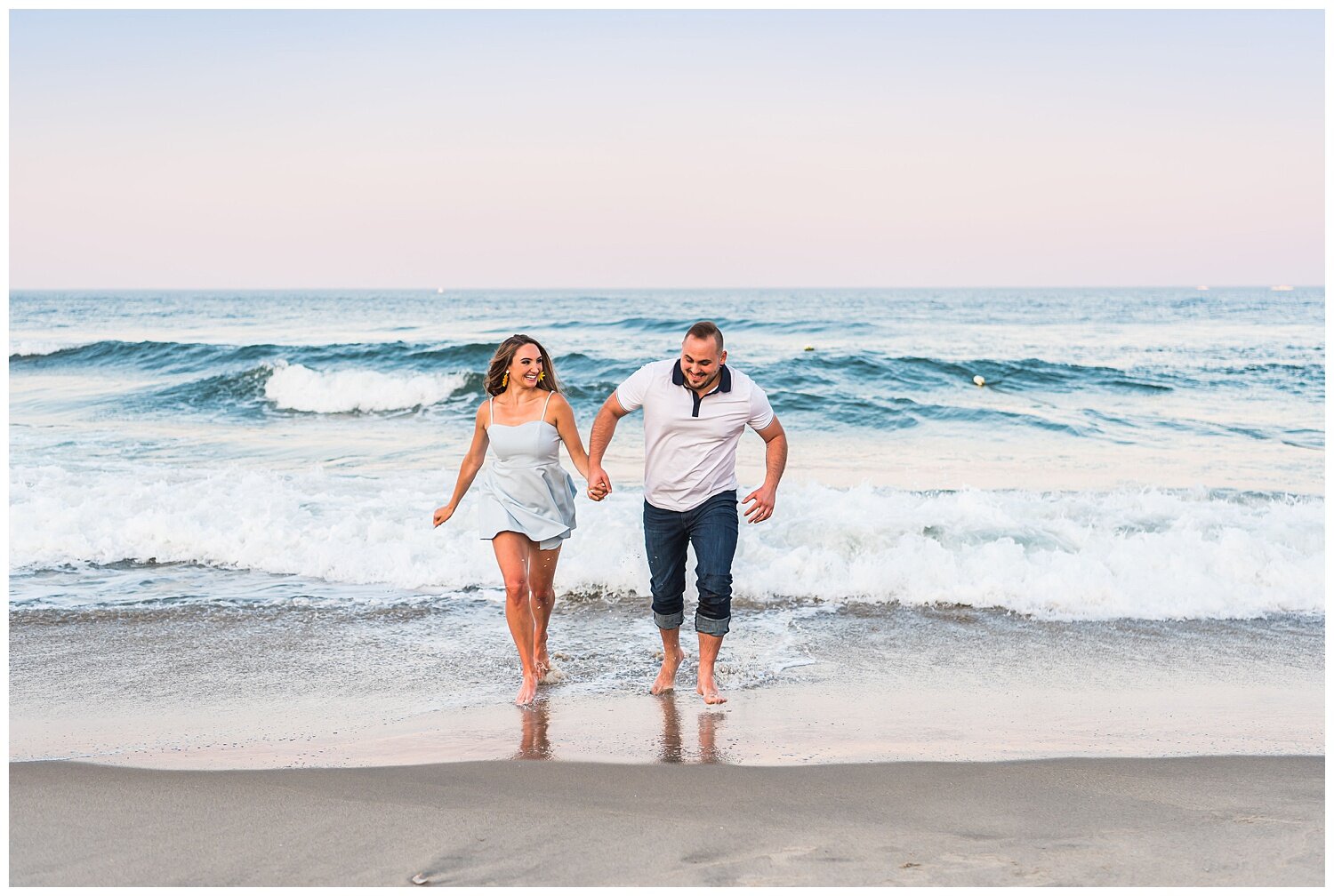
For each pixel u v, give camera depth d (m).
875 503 7.39
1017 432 13.34
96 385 17.38
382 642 4.99
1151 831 2.78
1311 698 4.20
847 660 4.75
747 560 6.19
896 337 30.91
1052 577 5.72
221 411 15.00
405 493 7.99
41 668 4.56
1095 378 18.09
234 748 3.59
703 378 4.04
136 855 2.61
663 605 4.27
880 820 2.87
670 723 3.90
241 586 5.96
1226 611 5.48
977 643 4.99
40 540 6.59
